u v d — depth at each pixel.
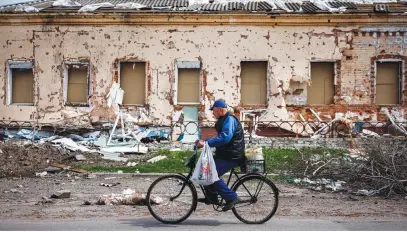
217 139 7.07
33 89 20.08
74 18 19.67
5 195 10.14
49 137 19.17
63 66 19.95
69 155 15.37
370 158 11.66
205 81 19.62
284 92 19.52
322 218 7.88
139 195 9.30
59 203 9.29
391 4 20.22
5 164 13.59
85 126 19.52
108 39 19.78
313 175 12.08
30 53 20.00
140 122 19.66
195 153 7.32
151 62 19.70
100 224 7.21
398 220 7.71
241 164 7.32
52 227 6.95
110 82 19.81
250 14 19.16
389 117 19.06
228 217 7.95
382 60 19.34
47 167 13.70
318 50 19.39
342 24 19.30
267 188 7.41
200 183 7.12
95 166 13.83
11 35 20.06
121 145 17.91
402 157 11.40
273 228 6.96
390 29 19.27
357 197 10.05
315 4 20.53
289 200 9.66
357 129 19.20
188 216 7.31
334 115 19.39
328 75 19.70
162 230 6.77
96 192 10.54
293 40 19.44
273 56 19.50
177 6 20.06
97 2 21.45
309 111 19.47
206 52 19.59
